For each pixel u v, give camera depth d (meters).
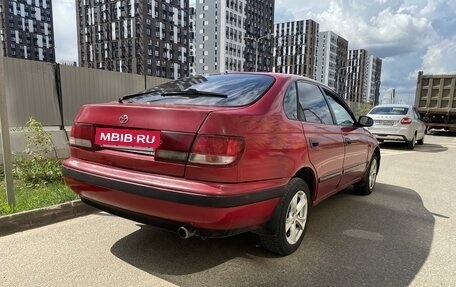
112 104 3.08
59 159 6.62
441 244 3.72
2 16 124.94
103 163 2.99
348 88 168.00
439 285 2.87
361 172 5.25
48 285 2.72
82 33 113.94
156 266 3.07
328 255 3.37
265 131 2.83
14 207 4.08
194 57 122.00
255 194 2.66
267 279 2.89
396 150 12.58
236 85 3.38
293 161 3.13
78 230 3.86
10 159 4.11
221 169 2.48
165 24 103.81
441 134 22.42
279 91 3.27
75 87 8.40
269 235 3.09
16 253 3.26
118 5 101.50
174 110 2.67
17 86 7.32
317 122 3.80
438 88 18.86
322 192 3.95
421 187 6.47
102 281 2.79
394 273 3.05
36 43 136.75
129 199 2.72
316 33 138.88
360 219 4.48
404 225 4.29
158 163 2.64
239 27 116.44
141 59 98.69
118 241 3.57
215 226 2.50
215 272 2.99
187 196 2.46
